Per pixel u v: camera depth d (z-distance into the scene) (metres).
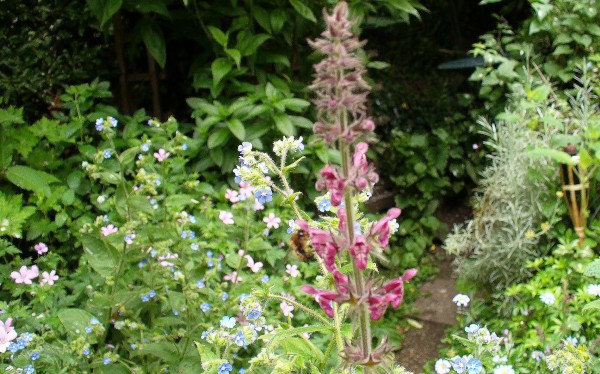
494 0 5.14
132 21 4.40
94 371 2.55
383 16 6.13
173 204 3.08
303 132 4.38
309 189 4.07
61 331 2.70
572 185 3.49
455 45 6.87
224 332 2.16
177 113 4.63
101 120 2.83
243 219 3.20
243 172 2.03
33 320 2.68
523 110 3.94
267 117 3.96
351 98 1.42
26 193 3.60
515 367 3.01
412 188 5.25
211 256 3.04
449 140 5.31
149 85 4.54
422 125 5.78
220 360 1.97
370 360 1.57
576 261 3.38
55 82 4.01
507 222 3.75
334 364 2.71
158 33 4.08
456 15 6.88
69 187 3.54
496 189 3.86
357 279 1.58
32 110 4.07
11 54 3.91
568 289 3.34
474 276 3.88
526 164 3.73
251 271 3.37
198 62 4.24
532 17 4.86
